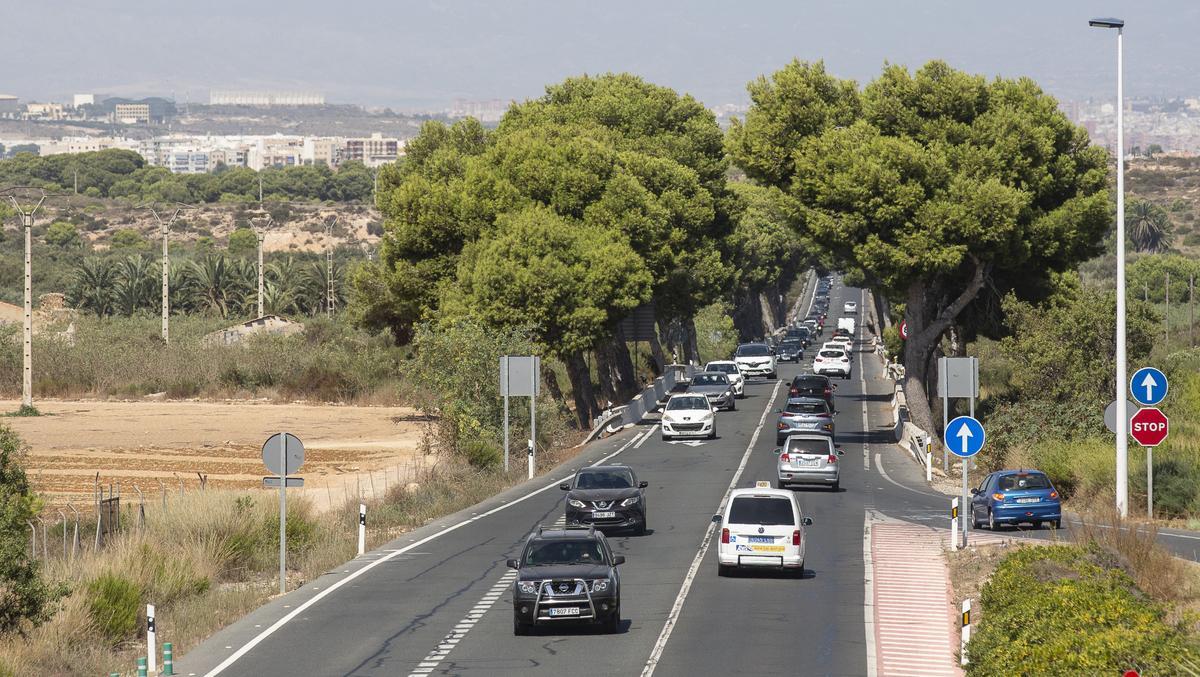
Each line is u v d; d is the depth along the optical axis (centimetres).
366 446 11244
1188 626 3700
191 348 17088
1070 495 8088
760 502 5338
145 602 5044
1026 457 8775
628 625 4403
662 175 14750
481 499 8200
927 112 11112
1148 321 9688
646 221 12850
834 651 3969
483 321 11700
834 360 18212
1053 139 10919
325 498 8269
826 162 10838
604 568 4338
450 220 12838
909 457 10362
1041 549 4569
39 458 10069
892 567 5500
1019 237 10562
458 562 5744
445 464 9212
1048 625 3122
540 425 10756
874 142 10706
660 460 9888
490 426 10162
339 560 5975
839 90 11706
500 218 12300
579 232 12306
